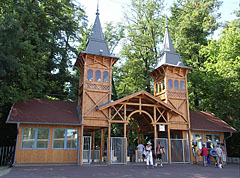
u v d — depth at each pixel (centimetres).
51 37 2595
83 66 2105
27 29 2153
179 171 1591
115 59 2144
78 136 1898
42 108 1938
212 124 2370
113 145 1905
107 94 2028
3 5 1936
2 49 1608
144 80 3434
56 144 1831
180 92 2322
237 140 2447
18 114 1748
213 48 2962
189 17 3366
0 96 1672
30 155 1739
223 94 2647
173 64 2391
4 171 1438
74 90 2917
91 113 1927
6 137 2242
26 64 1920
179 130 2278
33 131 1791
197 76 2947
